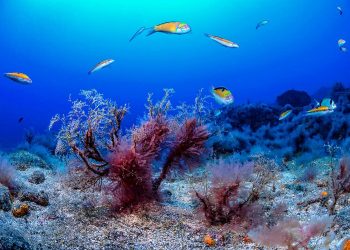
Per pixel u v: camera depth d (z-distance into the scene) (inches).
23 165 235.1
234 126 478.6
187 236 137.0
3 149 406.6
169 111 176.9
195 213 158.6
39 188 179.6
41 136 490.6
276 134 433.1
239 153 372.8
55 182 197.5
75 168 169.8
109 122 163.2
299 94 732.0
